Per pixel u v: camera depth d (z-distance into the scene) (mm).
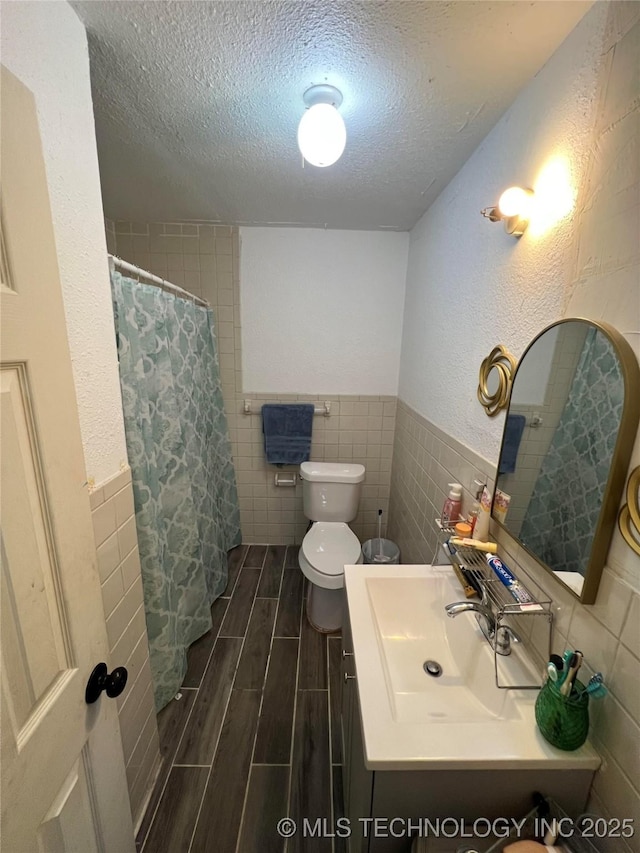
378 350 2381
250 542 2701
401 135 1197
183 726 1410
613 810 630
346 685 1154
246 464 2555
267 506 2633
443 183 1535
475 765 659
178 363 1666
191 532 1717
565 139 801
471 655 962
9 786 469
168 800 1178
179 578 1651
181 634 1604
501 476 1029
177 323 1664
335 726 1417
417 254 2016
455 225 1447
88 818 668
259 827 1114
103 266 924
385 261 2246
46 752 536
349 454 2541
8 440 466
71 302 810
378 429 2496
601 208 692
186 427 1755
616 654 635
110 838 746
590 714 685
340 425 2490
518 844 648
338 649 1790
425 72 928
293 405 2387
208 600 1865
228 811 1151
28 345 495
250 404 2441
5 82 454
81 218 835
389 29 806
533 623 888
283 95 1027
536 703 726
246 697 1534
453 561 1145
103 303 926
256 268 2229
